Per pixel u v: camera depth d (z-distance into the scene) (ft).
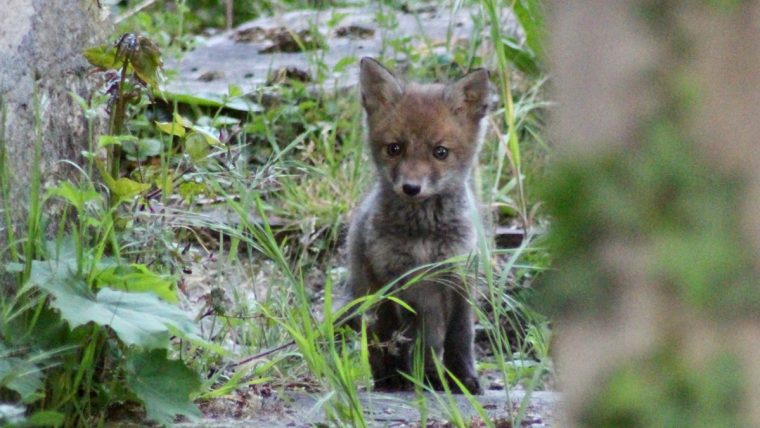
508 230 46.70
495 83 56.08
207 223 32.63
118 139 27.07
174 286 29.35
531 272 40.75
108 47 29.07
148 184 28.04
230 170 31.83
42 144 27.12
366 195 42.50
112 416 26.35
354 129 52.54
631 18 13.70
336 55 64.28
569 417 14.93
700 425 14.08
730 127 13.58
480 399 33.81
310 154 50.16
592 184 14.02
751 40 13.50
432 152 39.93
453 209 38.55
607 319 14.37
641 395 14.23
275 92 55.36
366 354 28.91
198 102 51.57
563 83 14.21
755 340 13.92
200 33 80.59
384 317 37.81
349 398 26.08
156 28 64.54
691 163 13.69
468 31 67.31
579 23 13.99
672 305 14.06
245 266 42.91
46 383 24.50
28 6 27.12
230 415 28.43
